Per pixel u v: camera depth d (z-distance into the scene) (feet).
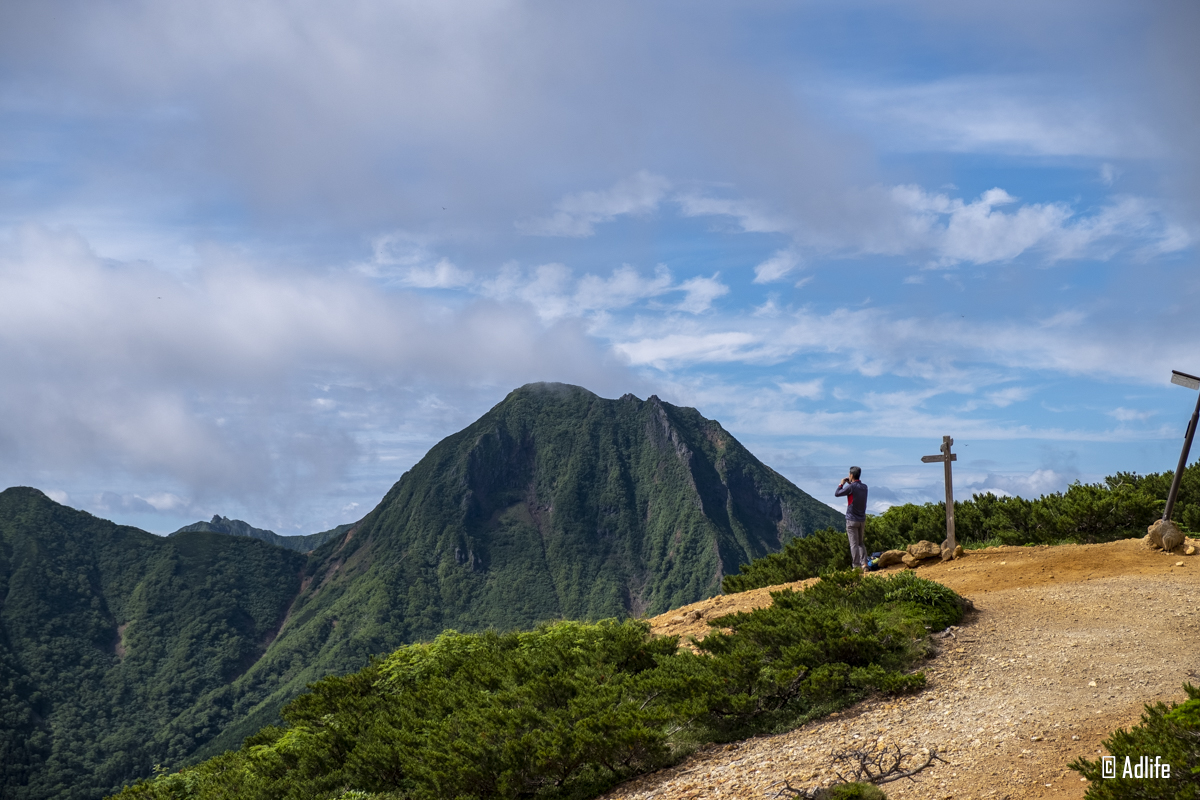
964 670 31.42
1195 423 47.91
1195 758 17.40
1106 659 29.91
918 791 22.02
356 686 46.44
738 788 25.25
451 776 30.63
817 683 31.04
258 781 40.81
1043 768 21.81
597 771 30.76
